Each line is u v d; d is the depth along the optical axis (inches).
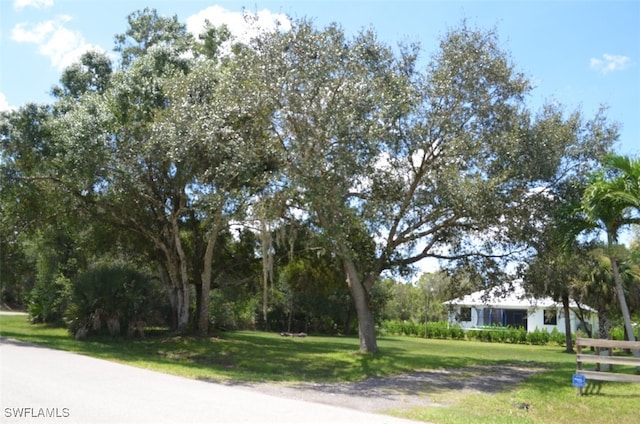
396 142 755.4
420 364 795.4
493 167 738.8
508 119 760.3
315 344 1211.9
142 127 874.1
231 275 1261.1
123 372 522.6
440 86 759.1
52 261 1332.4
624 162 589.6
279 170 729.0
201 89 824.3
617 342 530.0
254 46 737.6
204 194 835.4
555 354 1186.6
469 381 656.4
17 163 900.0
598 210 603.8
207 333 1111.6
